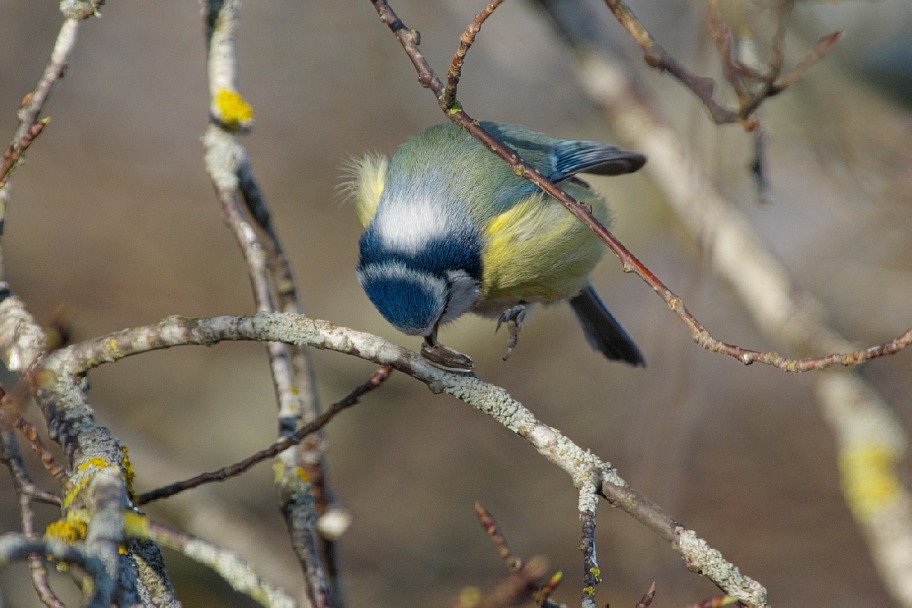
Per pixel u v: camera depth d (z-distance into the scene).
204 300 16.36
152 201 17.12
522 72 15.73
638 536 12.13
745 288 9.84
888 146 10.97
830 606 12.97
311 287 16.64
